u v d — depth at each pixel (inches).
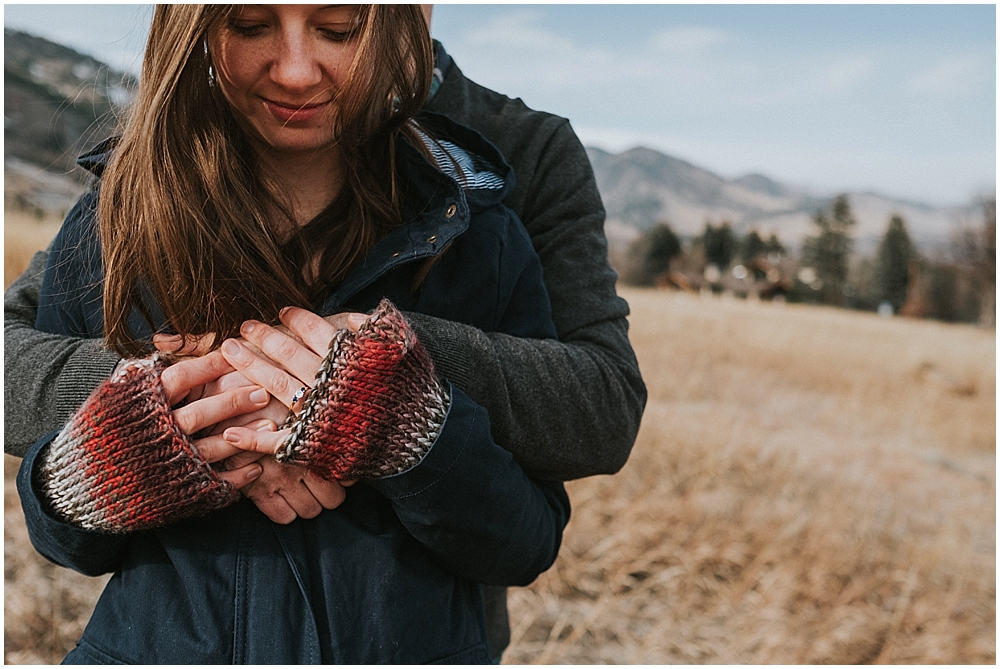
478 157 50.4
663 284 2025.1
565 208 53.5
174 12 38.4
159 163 39.0
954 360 527.8
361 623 38.4
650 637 125.9
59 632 110.0
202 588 38.1
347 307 42.8
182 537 39.2
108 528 37.4
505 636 57.3
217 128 40.1
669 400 316.8
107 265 41.4
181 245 39.2
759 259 2193.7
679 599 141.6
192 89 39.3
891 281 1978.3
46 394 42.7
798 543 168.9
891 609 149.9
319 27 38.2
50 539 38.3
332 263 41.8
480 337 41.8
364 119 40.6
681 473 189.6
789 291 2052.2
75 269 46.3
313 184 43.9
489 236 45.4
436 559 41.8
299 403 38.1
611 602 137.3
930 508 219.5
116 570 42.6
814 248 2212.1
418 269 42.9
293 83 37.4
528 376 42.6
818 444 277.3
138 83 42.1
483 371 40.9
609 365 47.4
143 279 42.1
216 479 37.0
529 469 45.1
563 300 50.9
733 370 413.7
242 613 37.9
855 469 247.4
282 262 41.1
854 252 2210.9
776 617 137.6
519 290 46.8
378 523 40.3
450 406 38.0
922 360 510.6
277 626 37.3
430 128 50.5
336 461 36.5
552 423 43.2
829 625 137.0
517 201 53.8
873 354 532.4
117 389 37.1
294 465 38.4
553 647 121.9
